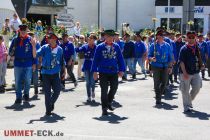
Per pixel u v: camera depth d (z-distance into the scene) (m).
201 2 45.81
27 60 14.05
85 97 15.44
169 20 46.12
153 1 47.41
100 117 11.48
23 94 15.16
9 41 24.39
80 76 21.92
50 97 11.87
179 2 45.75
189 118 11.49
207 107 13.39
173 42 18.27
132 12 47.59
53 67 11.85
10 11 31.48
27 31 14.93
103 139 8.91
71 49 17.75
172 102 14.37
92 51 14.42
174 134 9.51
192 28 34.69
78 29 28.45
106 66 11.92
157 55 13.95
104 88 11.91
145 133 9.56
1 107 13.16
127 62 21.98
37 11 42.34
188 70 12.47
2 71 16.95
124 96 15.77
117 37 21.48
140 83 20.11
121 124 10.52
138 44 22.31
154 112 12.38
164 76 14.07
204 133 9.66
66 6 44.34
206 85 19.56
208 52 22.72
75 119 11.18
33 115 11.78
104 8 47.28
